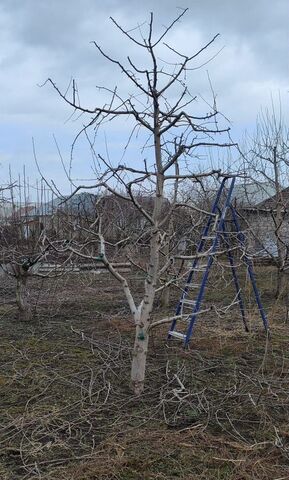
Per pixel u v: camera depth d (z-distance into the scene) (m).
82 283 11.20
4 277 11.29
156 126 4.48
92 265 8.12
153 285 4.70
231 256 6.77
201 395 4.65
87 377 5.15
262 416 4.20
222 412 4.30
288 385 4.99
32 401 4.54
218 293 10.12
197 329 7.22
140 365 4.70
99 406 4.40
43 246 6.28
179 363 5.62
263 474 3.28
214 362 5.72
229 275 11.37
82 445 3.68
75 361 5.69
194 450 3.60
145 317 4.67
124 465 3.38
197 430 3.91
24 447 3.66
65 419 4.15
